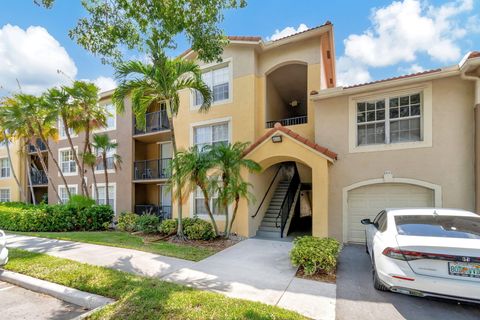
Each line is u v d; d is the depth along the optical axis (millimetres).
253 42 11133
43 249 7578
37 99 14602
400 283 3863
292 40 11039
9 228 11836
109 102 17172
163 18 5176
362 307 4027
